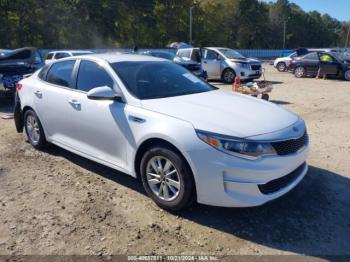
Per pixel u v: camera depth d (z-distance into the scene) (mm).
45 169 5141
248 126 3668
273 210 3996
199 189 3619
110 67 4586
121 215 3908
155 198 4035
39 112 5535
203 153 3521
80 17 53594
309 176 4891
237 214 3906
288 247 3361
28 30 48344
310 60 19578
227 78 16859
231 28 80562
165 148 3799
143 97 4273
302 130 4035
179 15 63625
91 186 4598
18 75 9492
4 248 3344
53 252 3293
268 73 23422
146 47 60031
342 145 6277
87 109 4609
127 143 4176
